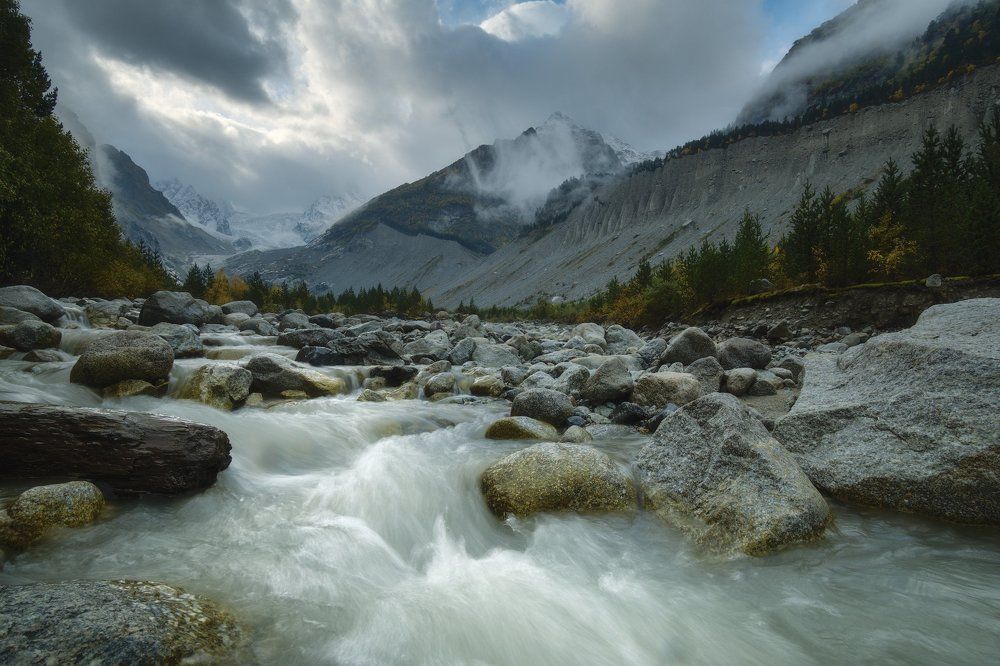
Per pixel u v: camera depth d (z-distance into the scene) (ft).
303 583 12.25
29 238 71.20
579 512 16.80
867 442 17.79
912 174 102.37
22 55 104.73
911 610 11.71
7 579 11.24
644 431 27.43
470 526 16.53
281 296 194.18
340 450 24.57
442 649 10.23
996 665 9.81
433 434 27.25
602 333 89.51
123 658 7.81
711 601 12.26
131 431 16.60
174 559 12.87
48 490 13.87
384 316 205.05
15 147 83.87
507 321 228.02
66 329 47.62
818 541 14.39
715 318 80.74
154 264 160.25
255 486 19.16
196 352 46.39
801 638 10.85
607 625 11.31
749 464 15.94
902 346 20.49
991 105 458.09
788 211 491.72
